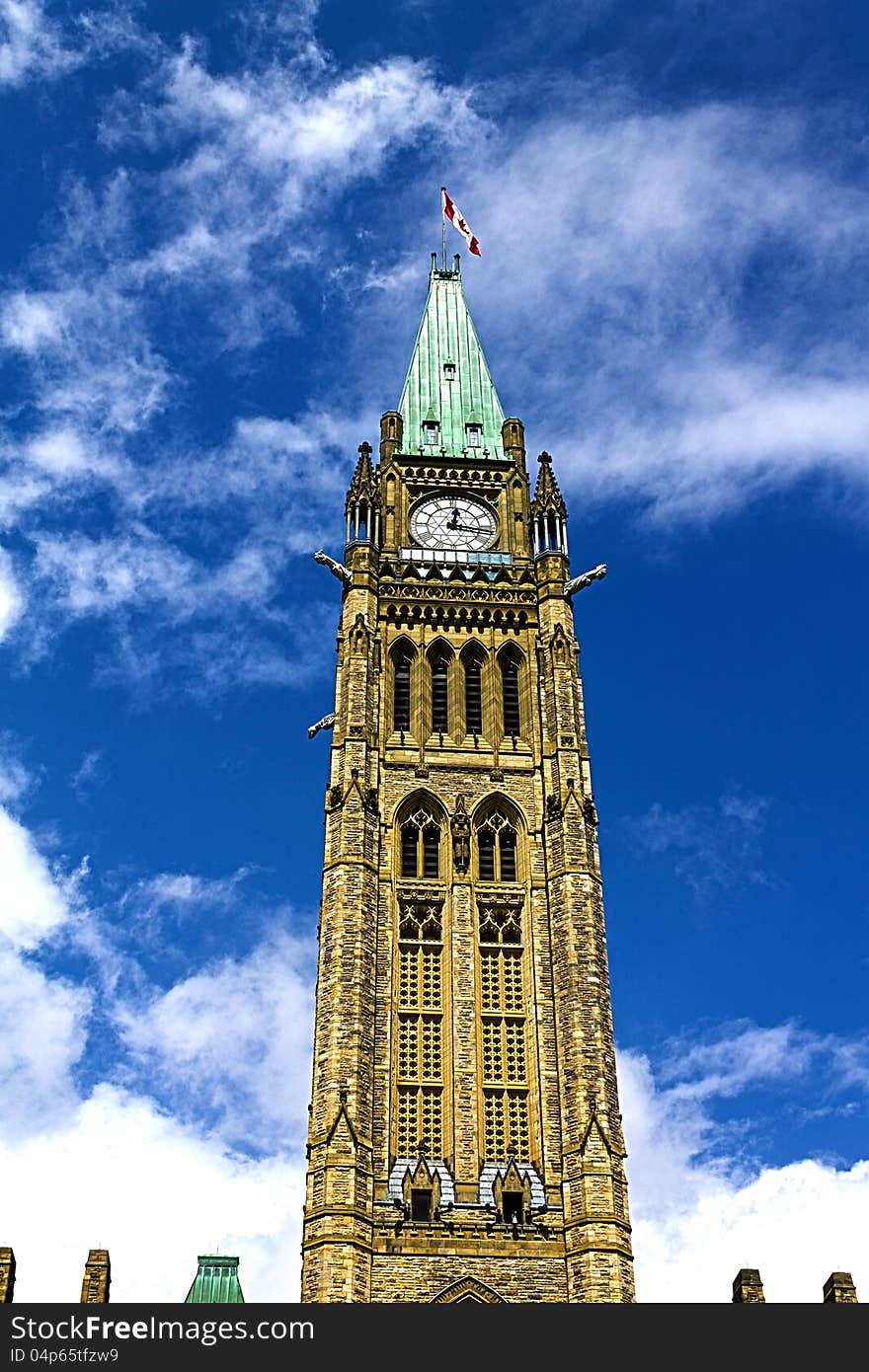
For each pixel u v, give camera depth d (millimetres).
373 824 101625
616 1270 85250
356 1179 87000
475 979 97062
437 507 118375
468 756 105938
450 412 125188
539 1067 93750
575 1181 88812
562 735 105250
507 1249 86938
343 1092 90250
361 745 104062
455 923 98875
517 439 122750
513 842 103438
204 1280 99625
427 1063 94812
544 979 97125
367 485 117188
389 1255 86125
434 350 130625
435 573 113812
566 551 115062
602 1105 90938
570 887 98750
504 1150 92250
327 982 94875
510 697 109875
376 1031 94688
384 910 99062
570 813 101688
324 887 99250
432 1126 92812
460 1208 88938
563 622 111000
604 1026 94375
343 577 113625
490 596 113062
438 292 137000
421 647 110438
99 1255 83438
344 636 110500
